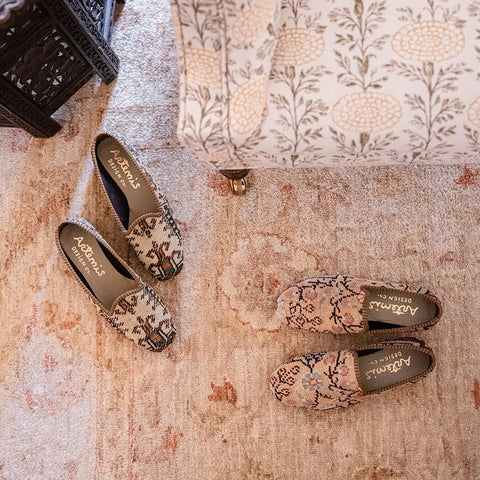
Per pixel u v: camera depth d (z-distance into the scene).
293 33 0.72
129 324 0.96
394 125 0.70
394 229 1.04
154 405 1.00
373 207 1.05
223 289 1.04
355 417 0.98
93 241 1.00
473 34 0.70
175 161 1.09
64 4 0.88
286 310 0.98
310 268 1.04
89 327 1.03
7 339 1.04
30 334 1.04
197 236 1.06
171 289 1.04
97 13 1.04
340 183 1.06
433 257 1.02
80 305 1.04
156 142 1.10
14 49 0.86
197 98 0.68
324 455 0.97
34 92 1.00
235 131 0.68
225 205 1.07
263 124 0.71
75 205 1.09
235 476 0.98
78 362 1.02
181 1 0.60
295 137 0.72
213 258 1.05
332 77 0.71
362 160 0.77
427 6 0.71
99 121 1.12
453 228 1.03
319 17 0.72
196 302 1.03
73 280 1.05
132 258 1.06
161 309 0.98
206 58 0.65
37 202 1.09
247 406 0.99
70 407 1.01
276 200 1.06
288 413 0.98
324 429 0.97
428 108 0.70
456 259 1.02
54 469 1.00
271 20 0.64
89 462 0.99
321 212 1.05
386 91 0.70
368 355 0.94
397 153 0.75
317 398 0.93
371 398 0.98
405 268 1.02
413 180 1.05
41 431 1.01
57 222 1.08
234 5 0.59
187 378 1.01
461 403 0.97
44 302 1.05
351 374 0.91
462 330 0.99
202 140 0.70
